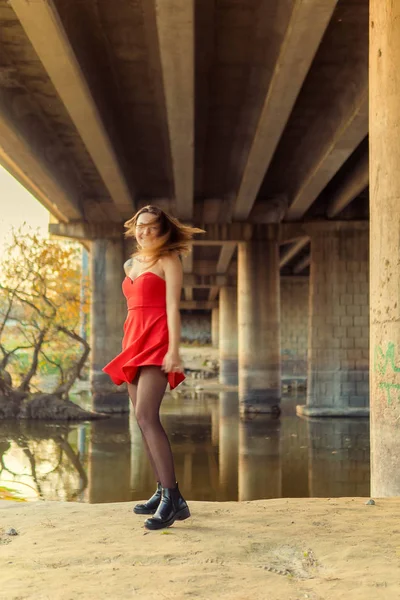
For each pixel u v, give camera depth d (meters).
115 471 16.92
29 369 32.25
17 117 19.75
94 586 3.88
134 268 5.44
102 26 16.17
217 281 53.41
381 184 8.16
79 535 4.99
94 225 31.62
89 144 20.02
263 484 15.59
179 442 22.03
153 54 17.23
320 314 29.92
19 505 6.14
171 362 5.03
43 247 30.53
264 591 3.84
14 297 30.36
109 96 19.77
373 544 4.78
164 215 5.30
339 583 3.99
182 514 5.24
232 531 5.11
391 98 8.12
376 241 8.20
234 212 30.00
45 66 15.20
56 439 22.34
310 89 19.34
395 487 7.66
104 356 31.39
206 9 15.29
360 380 29.50
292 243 38.38
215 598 3.72
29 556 4.46
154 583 3.95
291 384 52.44
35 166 22.33
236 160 26.08
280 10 14.80
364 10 15.03
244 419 28.77
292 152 25.25
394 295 7.84
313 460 18.64
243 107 20.81
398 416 7.70
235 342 52.81
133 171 27.75
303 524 5.36
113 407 31.06
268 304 31.59
